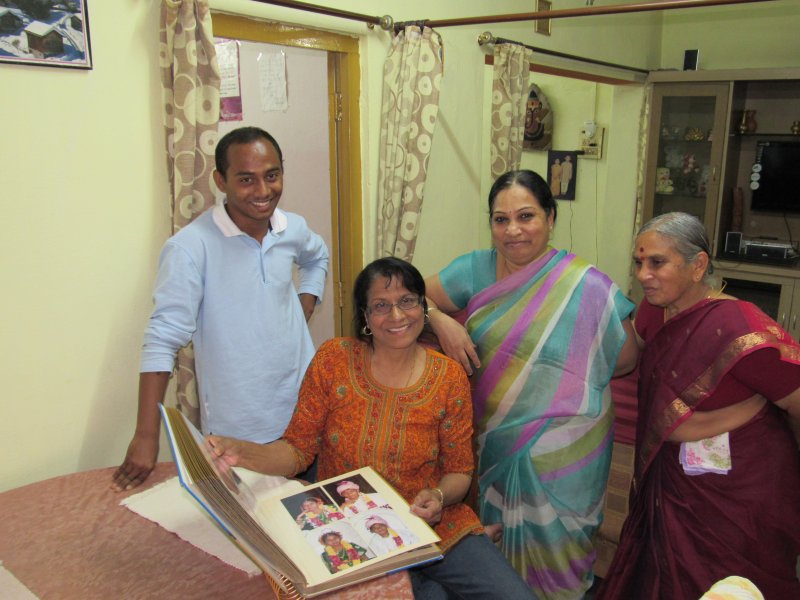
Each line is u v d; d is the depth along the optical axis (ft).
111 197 5.76
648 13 15.44
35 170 5.23
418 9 8.85
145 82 5.82
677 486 5.14
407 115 8.09
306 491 4.16
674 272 4.73
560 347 5.47
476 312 5.77
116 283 5.92
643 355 5.45
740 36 15.42
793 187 14.73
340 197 8.82
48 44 5.13
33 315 5.40
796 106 14.76
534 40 11.59
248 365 5.38
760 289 14.83
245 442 4.68
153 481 4.61
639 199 15.88
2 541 3.91
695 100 14.99
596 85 15.81
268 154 5.08
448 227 10.33
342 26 7.81
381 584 3.51
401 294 4.63
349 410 4.87
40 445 5.62
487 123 15.02
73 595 3.44
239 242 5.29
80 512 4.22
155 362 4.83
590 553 5.90
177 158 5.73
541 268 5.51
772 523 4.91
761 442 4.85
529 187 5.21
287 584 3.37
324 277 6.72
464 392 4.97
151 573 3.62
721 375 4.66
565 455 5.64
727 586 2.68
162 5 5.59
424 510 4.03
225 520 3.01
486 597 4.71
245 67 7.61
